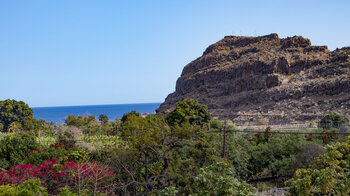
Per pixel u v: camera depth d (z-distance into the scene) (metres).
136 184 17.47
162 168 19.58
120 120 57.28
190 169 18.08
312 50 141.00
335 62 120.25
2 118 65.25
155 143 18.03
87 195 13.65
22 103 69.19
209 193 8.46
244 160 26.42
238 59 169.88
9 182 13.45
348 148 9.95
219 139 25.78
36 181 9.93
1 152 20.39
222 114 126.56
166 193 9.23
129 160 18.48
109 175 15.98
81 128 39.34
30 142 22.48
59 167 15.04
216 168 8.80
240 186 8.48
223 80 155.75
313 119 88.81
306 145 26.66
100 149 21.92
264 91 122.94
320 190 8.91
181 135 19.27
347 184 8.93
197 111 47.56
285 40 159.50
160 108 170.25
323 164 9.97
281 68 133.62
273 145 29.31
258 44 174.88
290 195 9.92
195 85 170.00
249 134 38.09
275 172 27.59
